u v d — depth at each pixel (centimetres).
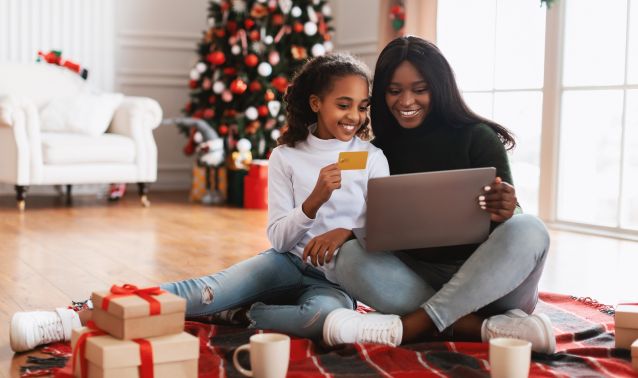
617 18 385
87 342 144
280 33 507
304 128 197
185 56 596
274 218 192
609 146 394
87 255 314
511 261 167
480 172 167
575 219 410
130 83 582
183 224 413
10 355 172
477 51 456
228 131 513
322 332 176
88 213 452
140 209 475
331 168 176
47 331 175
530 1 425
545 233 171
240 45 507
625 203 387
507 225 170
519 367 135
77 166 459
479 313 182
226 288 186
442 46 474
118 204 499
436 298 169
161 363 142
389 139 200
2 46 530
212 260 308
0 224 400
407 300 175
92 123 472
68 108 475
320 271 193
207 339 181
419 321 169
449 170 179
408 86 187
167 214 455
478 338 176
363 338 169
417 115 189
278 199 193
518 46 433
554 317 211
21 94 479
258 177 483
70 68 513
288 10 505
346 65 189
